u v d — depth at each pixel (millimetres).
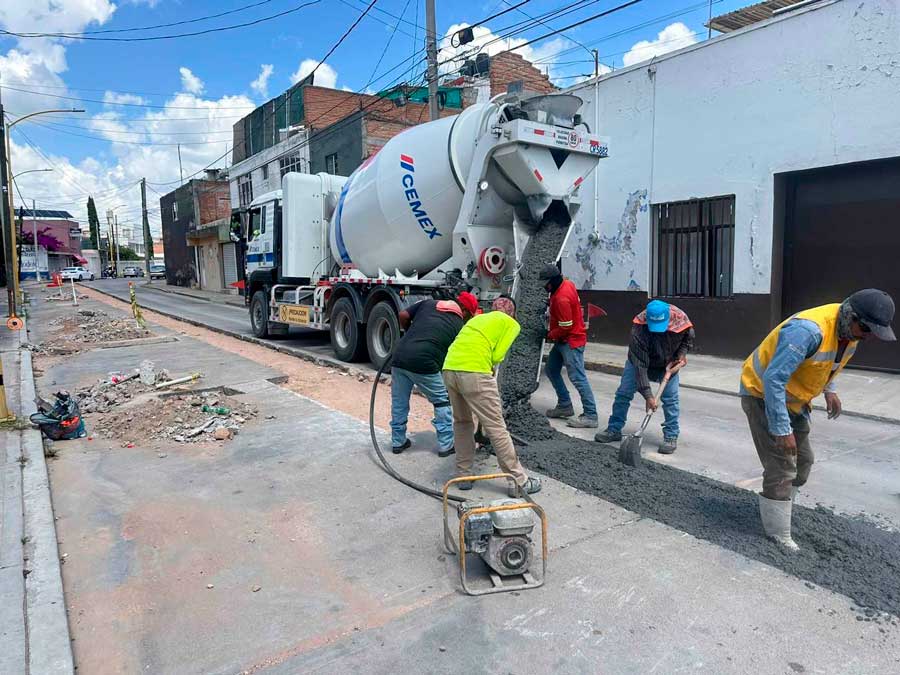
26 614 3027
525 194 7543
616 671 2617
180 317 19094
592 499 4418
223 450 5703
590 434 6211
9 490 4598
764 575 3350
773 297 9695
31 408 7160
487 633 2891
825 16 8672
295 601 3191
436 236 8820
